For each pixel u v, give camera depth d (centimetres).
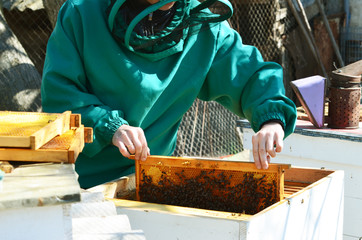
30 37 566
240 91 198
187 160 167
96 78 182
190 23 179
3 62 403
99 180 195
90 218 120
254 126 187
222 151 630
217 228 130
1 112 132
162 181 171
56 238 89
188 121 586
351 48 919
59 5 443
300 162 279
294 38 820
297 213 149
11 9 542
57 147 109
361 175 256
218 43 198
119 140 164
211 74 201
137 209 141
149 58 182
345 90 272
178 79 193
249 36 766
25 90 409
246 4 762
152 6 157
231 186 164
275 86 192
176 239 137
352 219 261
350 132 264
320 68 845
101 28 178
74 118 132
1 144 103
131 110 182
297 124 289
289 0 785
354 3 921
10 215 86
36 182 91
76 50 180
